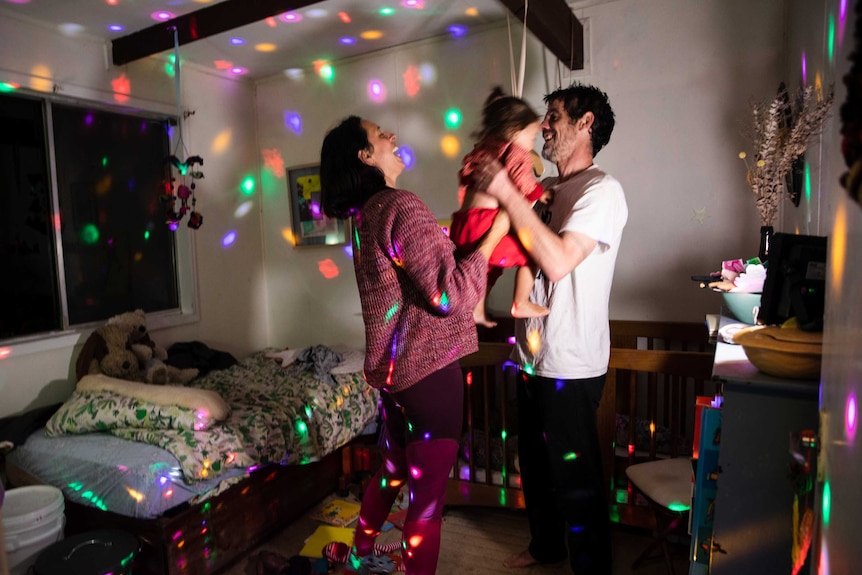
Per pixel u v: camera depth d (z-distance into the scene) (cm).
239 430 226
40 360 268
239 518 227
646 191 266
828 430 84
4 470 245
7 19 253
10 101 261
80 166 289
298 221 371
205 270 348
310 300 374
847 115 55
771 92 237
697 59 250
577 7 272
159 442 209
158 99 318
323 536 242
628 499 227
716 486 117
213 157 352
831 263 88
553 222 176
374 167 150
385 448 173
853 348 70
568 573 212
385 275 142
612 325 273
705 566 122
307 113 360
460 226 157
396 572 212
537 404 189
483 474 254
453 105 311
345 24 286
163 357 297
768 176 179
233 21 247
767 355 106
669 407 261
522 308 173
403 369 145
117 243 308
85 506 212
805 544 99
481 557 225
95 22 268
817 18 174
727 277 172
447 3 263
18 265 264
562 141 180
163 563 197
